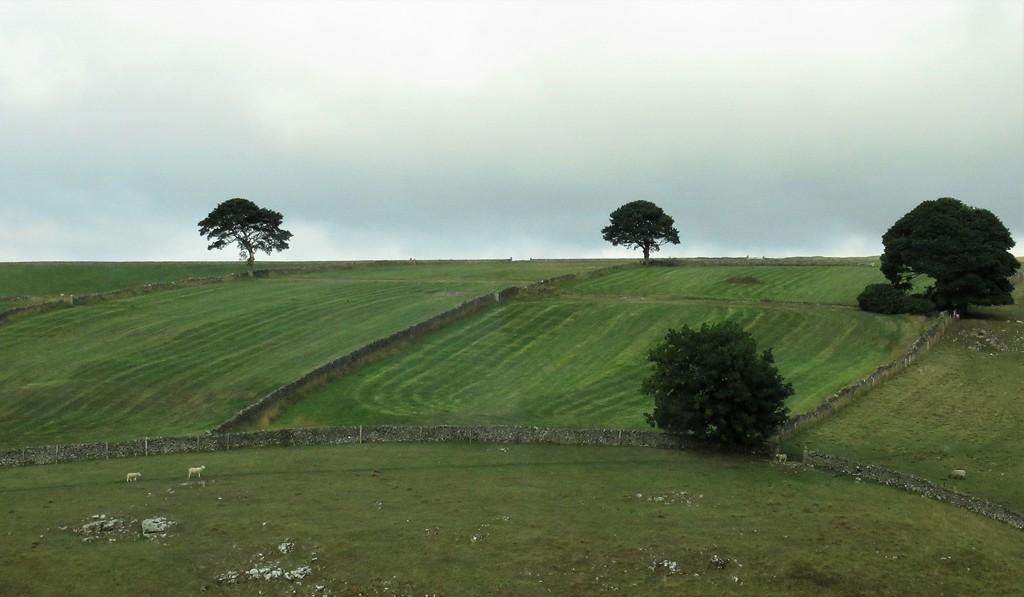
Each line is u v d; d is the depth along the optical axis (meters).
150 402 83.25
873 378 84.25
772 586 43.16
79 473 62.28
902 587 43.19
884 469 60.34
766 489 58.47
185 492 57.12
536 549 47.03
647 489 58.41
